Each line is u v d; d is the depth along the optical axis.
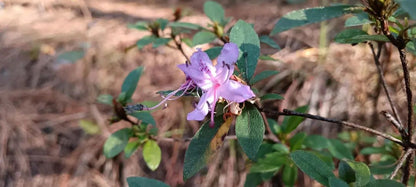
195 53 0.17
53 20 0.55
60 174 0.40
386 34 0.16
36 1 0.59
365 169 0.17
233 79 0.17
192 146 0.17
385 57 0.37
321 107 0.40
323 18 0.18
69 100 0.44
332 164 0.28
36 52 0.49
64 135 0.42
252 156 0.16
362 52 0.41
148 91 0.43
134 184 0.18
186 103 0.42
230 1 0.56
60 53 0.48
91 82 0.45
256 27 0.47
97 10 0.56
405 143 0.19
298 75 0.42
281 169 0.38
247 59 0.18
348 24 0.18
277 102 0.41
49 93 0.45
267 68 0.43
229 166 0.40
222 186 0.39
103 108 0.43
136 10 0.56
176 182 0.40
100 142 0.41
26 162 0.40
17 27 0.53
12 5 0.58
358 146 0.35
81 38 0.50
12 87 0.45
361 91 0.40
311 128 0.40
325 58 0.42
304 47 0.44
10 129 0.42
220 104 0.17
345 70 0.41
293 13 0.19
